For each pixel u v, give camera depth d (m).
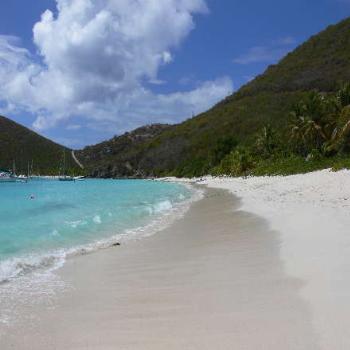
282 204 23.98
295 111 75.94
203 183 83.19
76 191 64.38
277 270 9.60
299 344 5.75
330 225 14.76
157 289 9.01
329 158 61.09
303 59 183.62
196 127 170.75
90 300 8.51
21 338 6.61
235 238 14.74
